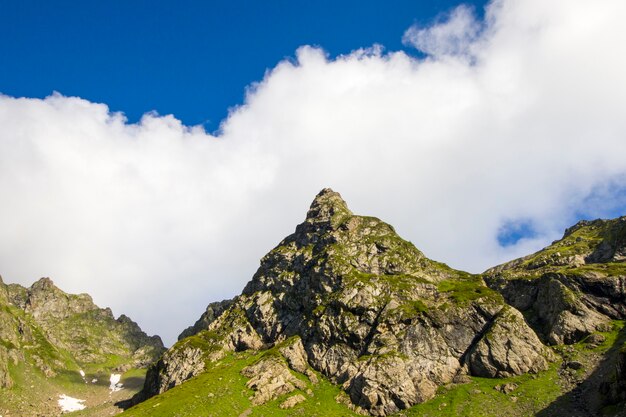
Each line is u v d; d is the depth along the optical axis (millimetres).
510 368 171250
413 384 174750
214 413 169000
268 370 198625
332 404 177625
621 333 170625
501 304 197250
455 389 170500
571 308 188375
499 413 149750
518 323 184625
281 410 174000
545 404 146875
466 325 193250
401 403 169750
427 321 196750
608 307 185375
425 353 185750
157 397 199500
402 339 192875
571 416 135500
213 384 195375
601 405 134125
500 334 181875
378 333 199125
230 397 182000
